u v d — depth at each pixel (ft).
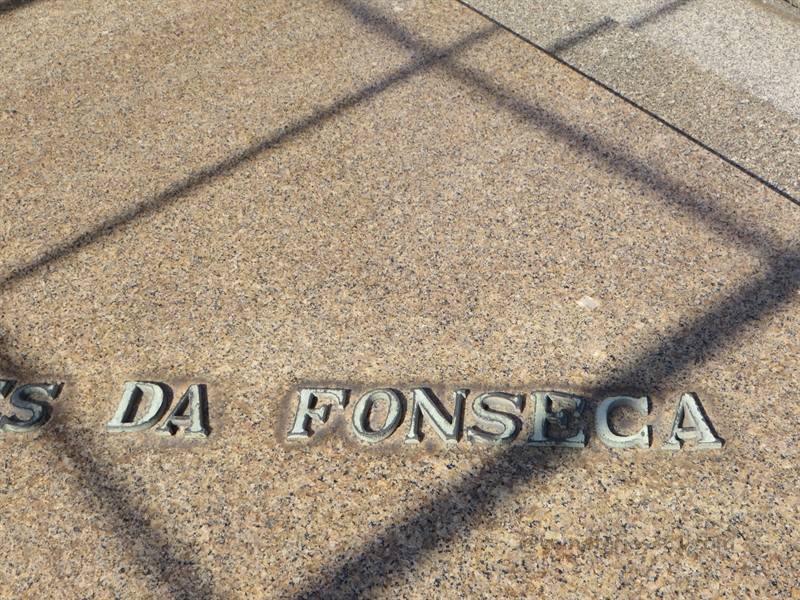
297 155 9.89
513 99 10.50
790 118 10.35
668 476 6.60
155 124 10.43
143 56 11.59
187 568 6.26
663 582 5.95
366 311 8.04
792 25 12.22
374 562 6.20
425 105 10.48
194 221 9.13
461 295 8.13
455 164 9.62
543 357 7.51
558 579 6.02
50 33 12.19
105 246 8.91
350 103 10.59
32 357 7.85
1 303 8.37
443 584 6.04
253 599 6.05
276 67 11.27
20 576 6.29
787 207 8.84
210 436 7.14
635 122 10.05
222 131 10.27
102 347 7.90
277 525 6.48
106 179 9.70
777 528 6.21
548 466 6.73
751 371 7.29
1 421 7.29
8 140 10.30
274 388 7.46
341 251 8.68
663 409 7.04
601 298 8.00
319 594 6.05
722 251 8.39
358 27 11.96
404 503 6.56
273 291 8.31
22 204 9.44
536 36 12.12
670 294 8.00
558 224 8.81
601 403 7.07
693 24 12.28
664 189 9.13
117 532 6.52
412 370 7.48
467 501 6.54
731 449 6.73
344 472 6.81
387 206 9.16
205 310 8.17
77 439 7.20
